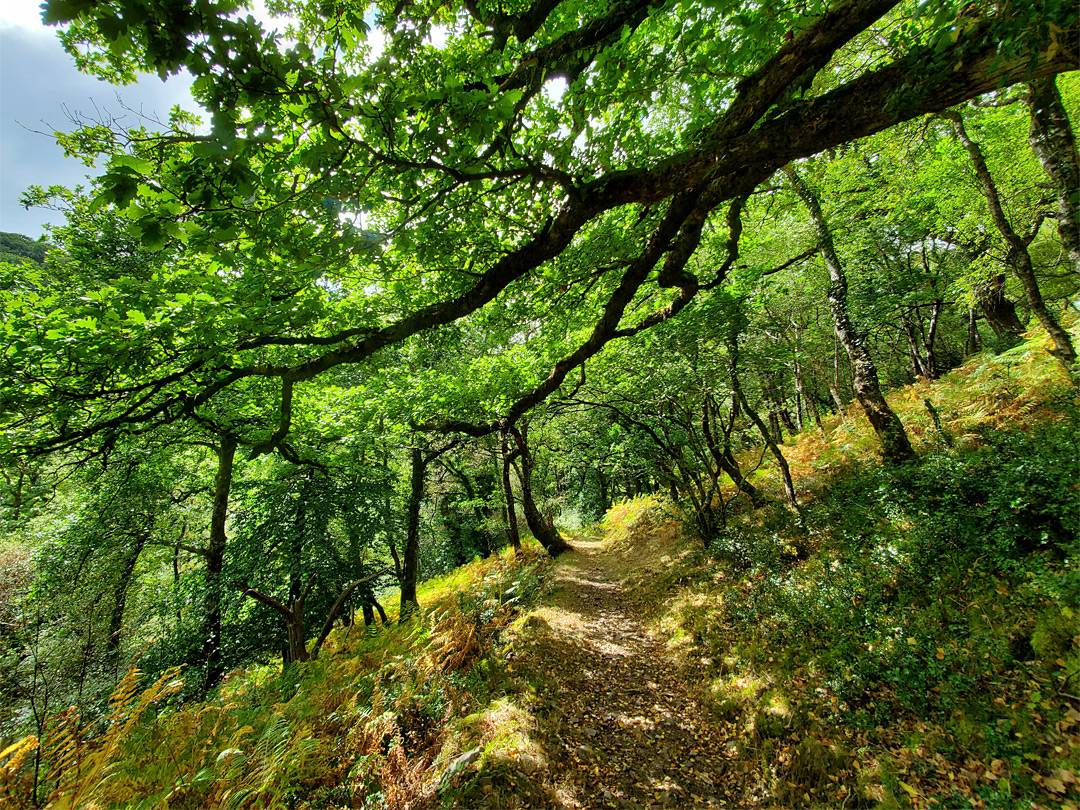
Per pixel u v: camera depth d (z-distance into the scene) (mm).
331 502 10242
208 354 3961
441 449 11656
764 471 11344
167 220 2016
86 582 9273
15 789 3836
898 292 11094
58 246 7707
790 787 3926
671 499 11922
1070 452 4953
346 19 2191
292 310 4168
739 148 2764
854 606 5312
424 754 4332
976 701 3766
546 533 14008
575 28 3775
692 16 2898
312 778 4203
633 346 8727
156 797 3643
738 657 5652
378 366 8453
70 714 4633
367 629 8359
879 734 3996
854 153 7727
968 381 8695
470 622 6910
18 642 7250
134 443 7852
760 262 10336
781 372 11930
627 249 5738
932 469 6230
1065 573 4043
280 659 9117
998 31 1747
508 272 3865
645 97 3539
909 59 2164
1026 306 11469
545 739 4660
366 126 2420
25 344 3535
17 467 4805
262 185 2262
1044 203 7555
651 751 4688
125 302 3689
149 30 1521
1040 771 3152
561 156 3666
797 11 2877
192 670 8336
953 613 4492
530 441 15469
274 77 1758
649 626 7773
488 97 2135
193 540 12438
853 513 6848
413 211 3658
